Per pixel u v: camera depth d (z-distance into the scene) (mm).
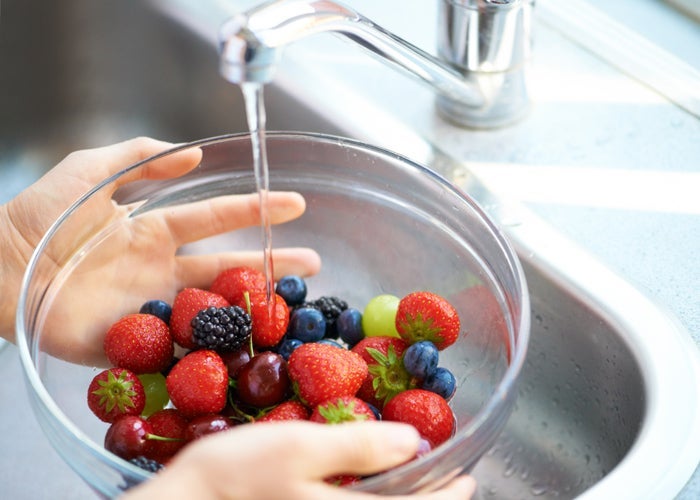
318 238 1008
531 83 1084
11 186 1318
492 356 833
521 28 996
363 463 625
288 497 608
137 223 900
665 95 1096
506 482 986
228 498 606
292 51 1179
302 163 931
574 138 1056
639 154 1033
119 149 987
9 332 1016
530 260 947
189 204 932
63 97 1338
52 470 1016
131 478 648
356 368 778
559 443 987
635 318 885
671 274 920
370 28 873
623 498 746
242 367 799
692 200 982
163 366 842
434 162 1036
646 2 1211
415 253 943
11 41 1283
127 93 1334
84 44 1307
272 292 852
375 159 898
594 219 972
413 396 773
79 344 857
